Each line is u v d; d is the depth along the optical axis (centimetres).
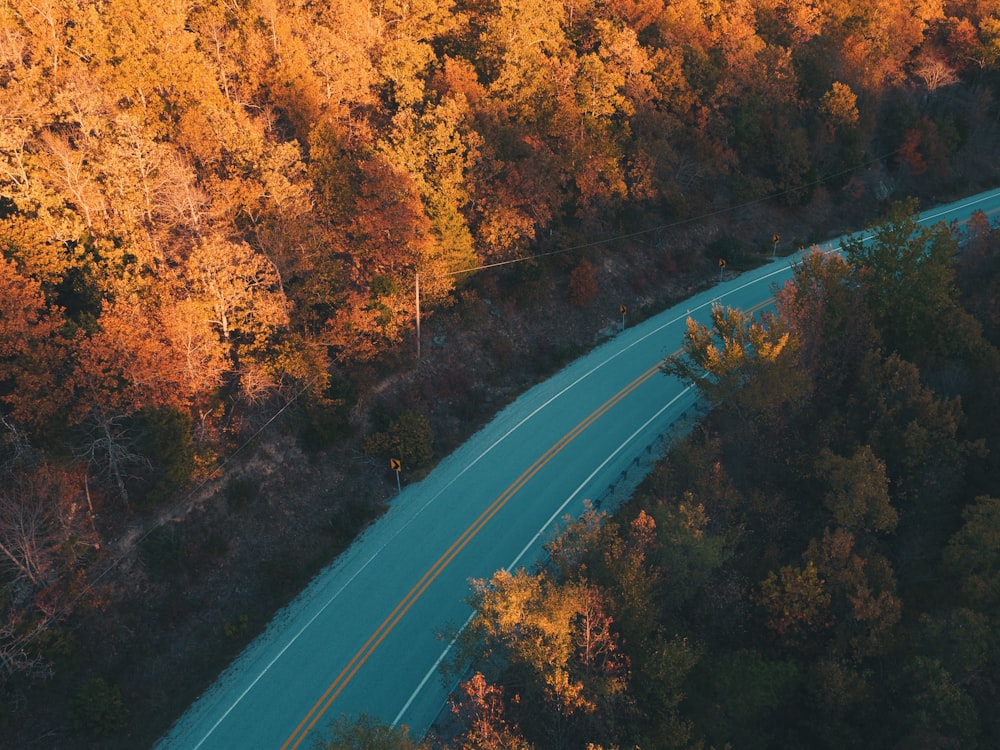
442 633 3150
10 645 2648
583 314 5269
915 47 8081
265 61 4550
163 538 3234
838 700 2705
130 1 3953
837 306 3981
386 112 4950
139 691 2925
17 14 3891
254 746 2766
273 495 3666
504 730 2339
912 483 3462
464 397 4538
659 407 4506
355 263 4300
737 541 3253
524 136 4988
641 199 5659
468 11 6009
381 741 2128
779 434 3775
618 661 2728
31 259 3092
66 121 3497
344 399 3928
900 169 7144
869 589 2905
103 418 3003
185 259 3653
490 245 4794
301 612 3325
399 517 3822
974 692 2639
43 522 2783
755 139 6431
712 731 2744
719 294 5684
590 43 6338
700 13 6825
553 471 4059
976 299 4362
